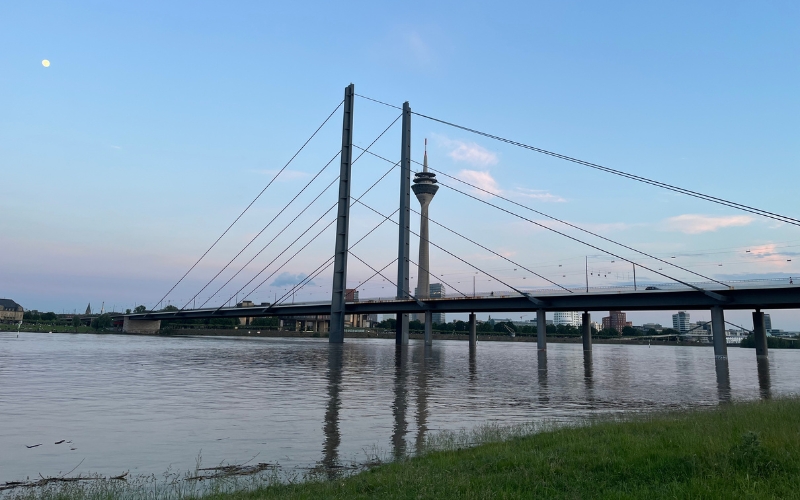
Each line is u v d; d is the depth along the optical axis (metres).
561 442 18.31
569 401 37.09
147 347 117.19
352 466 18.58
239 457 20.06
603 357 118.50
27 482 16.84
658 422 22.02
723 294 84.06
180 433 24.50
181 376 53.25
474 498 12.36
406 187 142.00
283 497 13.40
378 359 86.94
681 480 13.38
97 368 61.19
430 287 163.12
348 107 144.12
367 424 26.89
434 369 67.19
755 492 11.77
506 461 15.77
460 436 22.66
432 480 14.08
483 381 51.91
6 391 39.44
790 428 18.05
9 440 22.89
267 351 109.69
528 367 74.81
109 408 31.89
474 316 134.38
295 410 31.48
